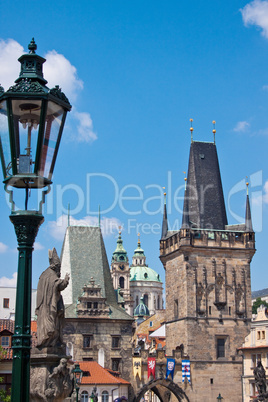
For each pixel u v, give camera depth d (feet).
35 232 51.67
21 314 49.90
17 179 49.67
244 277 426.51
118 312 411.95
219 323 415.03
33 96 48.47
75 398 144.46
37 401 71.92
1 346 252.62
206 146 460.14
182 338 415.64
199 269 420.77
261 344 391.24
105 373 376.27
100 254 435.53
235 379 407.44
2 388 257.75
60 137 51.70
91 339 401.08
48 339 74.90
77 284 418.31
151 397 540.52
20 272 50.67
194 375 403.13
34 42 53.62
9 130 48.70
